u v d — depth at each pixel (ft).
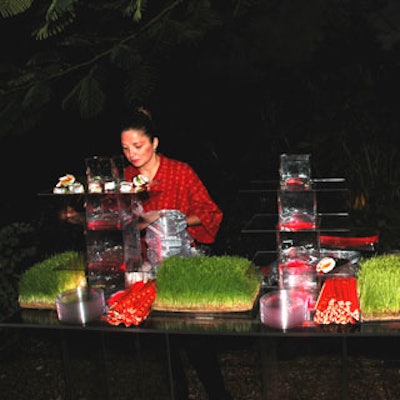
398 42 22.75
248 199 19.94
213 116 23.80
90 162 9.45
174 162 11.40
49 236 15.62
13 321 9.16
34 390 13.67
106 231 9.59
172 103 21.77
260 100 23.66
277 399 10.25
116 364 11.39
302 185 9.27
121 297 8.99
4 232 14.60
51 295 9.42
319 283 9.36
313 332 8.32
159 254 10.31
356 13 17.89
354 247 10.46
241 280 8.80
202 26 10.93
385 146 20.31
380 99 21.35
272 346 10.03
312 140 21.01
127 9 9.78
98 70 11.03
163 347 10.94
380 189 19.08
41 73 11.07
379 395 12.41
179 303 8.89
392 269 8.69
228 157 22.50
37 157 20.17
